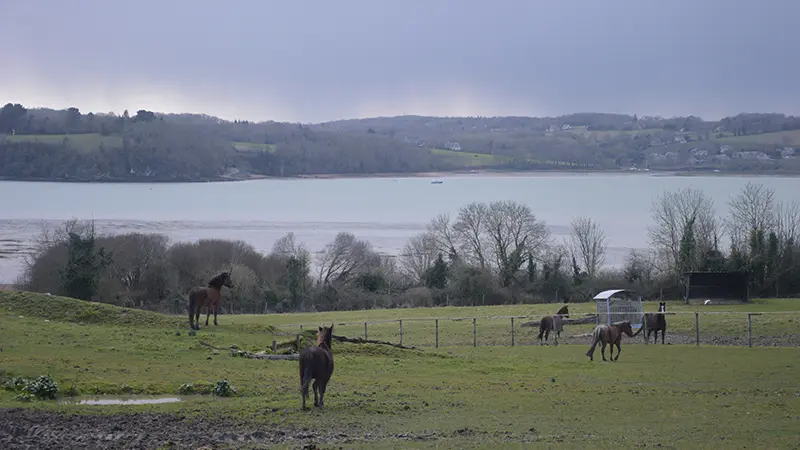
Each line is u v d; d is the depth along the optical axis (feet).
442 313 213.05
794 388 91.45
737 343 144.77
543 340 155.12
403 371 100.68
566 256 301.84
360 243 328.70
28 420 63.98
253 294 259.39
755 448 58.23
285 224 533.14
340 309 261.03
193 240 397.80
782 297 258.16
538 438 61.87
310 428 63.67
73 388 75.46
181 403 72.23
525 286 281.33
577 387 91.04
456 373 101.14
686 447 58.44
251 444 57.98
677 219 412.16
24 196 641.40
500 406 76.74
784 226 308.81
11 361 85.15
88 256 229.86
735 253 265.54
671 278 260.42
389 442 59.47
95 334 108.99
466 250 315.78
